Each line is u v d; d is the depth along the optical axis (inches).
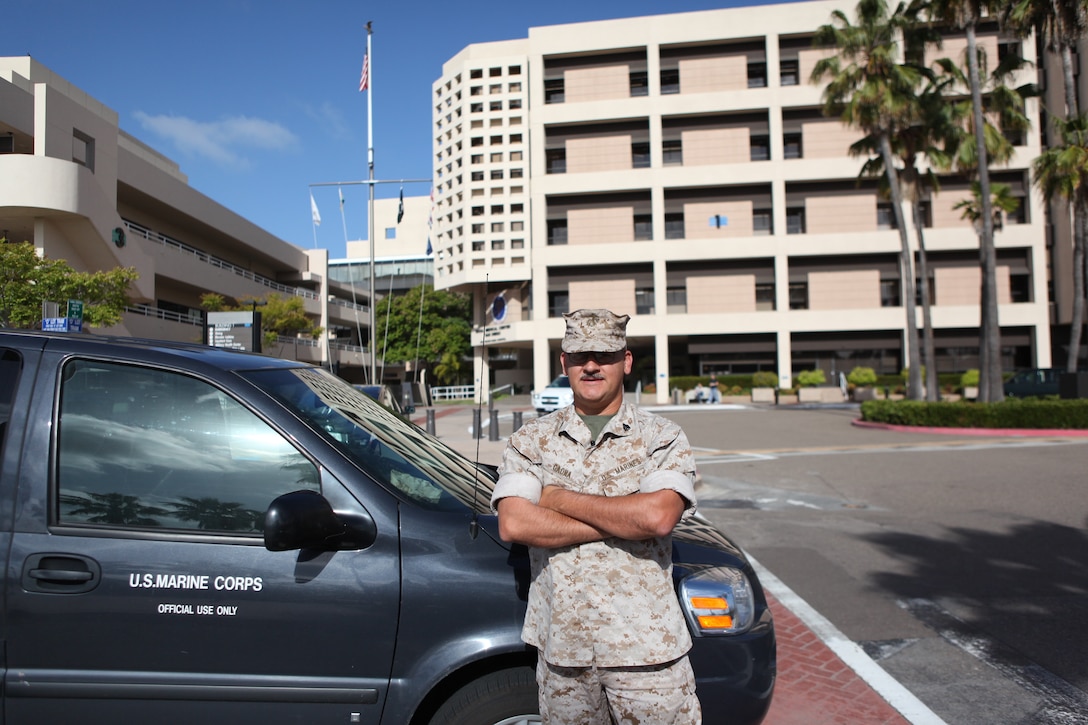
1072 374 759.1
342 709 86.5
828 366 1701.5
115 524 91.3
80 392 96.6
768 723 139.0
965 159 952.3
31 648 86.6
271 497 93.2
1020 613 197.2
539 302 1768.0
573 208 1782.7
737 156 1732.3
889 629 188.5
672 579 87.0
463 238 2212.1
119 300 753.0
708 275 1739.7
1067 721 138.3
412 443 117.3
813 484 419.2
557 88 1809.8
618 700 76.9
